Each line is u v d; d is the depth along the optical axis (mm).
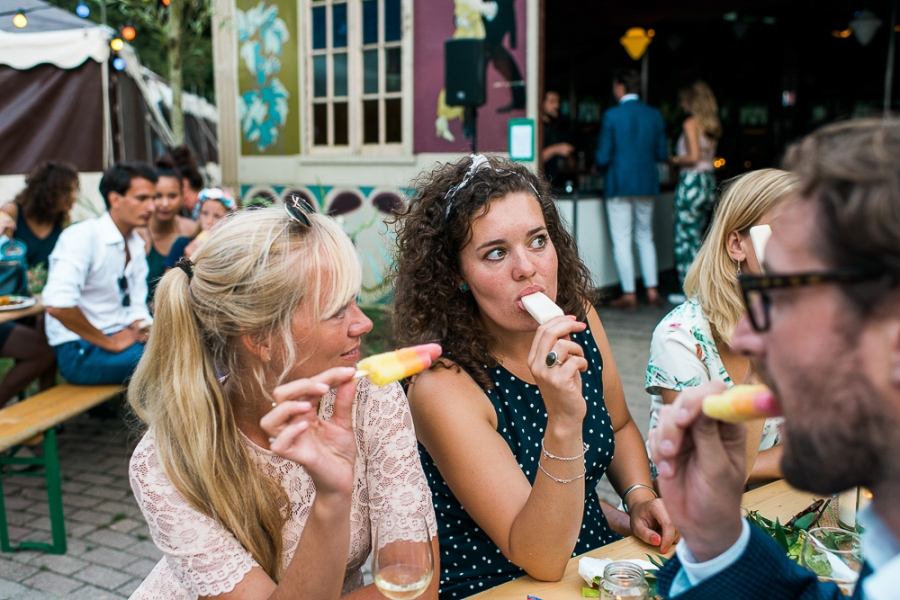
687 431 1004
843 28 10500
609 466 2236
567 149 7871
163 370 1492
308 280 1436
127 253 4488
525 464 1871
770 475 2242
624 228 7789
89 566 3373
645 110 7531
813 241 703
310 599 1320
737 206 2129
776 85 11164
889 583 768
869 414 685
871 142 681
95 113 9531
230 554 1469
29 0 9570
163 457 1474
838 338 689
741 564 1001
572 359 1535
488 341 1911
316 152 7703
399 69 7043
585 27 10711
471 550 1888
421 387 1855
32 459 3457
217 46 8219
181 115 8312
